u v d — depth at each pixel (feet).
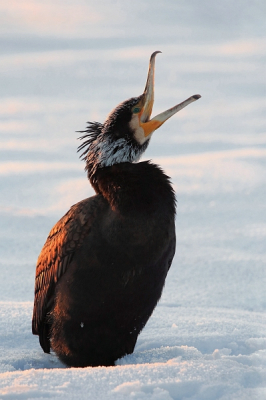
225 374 18.21
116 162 24.52
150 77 25.52
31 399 16.26
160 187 23.65
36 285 26.45
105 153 24.57
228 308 35.83
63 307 23.93
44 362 25.35
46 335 26.04
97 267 22.91
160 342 25.81
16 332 28.09
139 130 25.11
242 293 38.93
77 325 23.79
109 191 23.53
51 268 24.99
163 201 23.39
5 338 27.50
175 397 17.08
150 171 23.95
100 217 23.41
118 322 23.61
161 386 17.16
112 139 24.72
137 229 22.52
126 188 23.22
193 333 26.99
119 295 23.06
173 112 25.44
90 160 25.39
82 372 18.35
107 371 18.42
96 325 23.65
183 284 41.34
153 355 23.40
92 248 22.99
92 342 23.95
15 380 17.69
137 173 23.72
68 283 23.57
